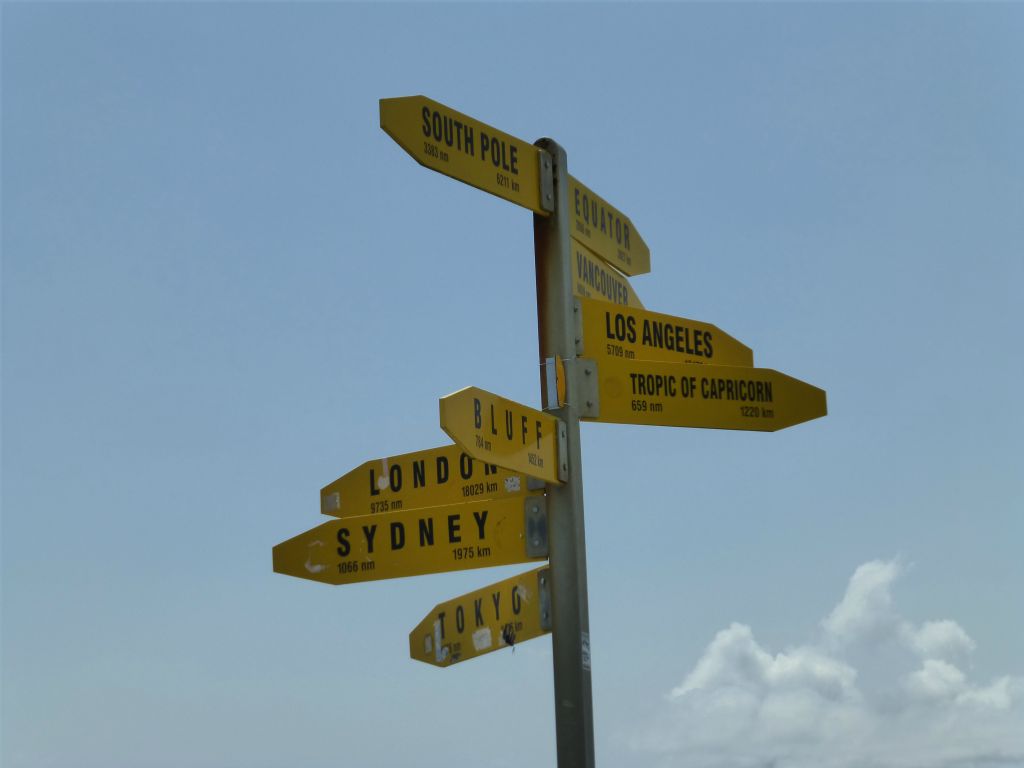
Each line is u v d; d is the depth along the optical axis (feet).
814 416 18.49
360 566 17.38
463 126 15.49
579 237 17.19
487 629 16.29
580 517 15.96
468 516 16.79
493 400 14.75
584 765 15.26
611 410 16.52
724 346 18.61
